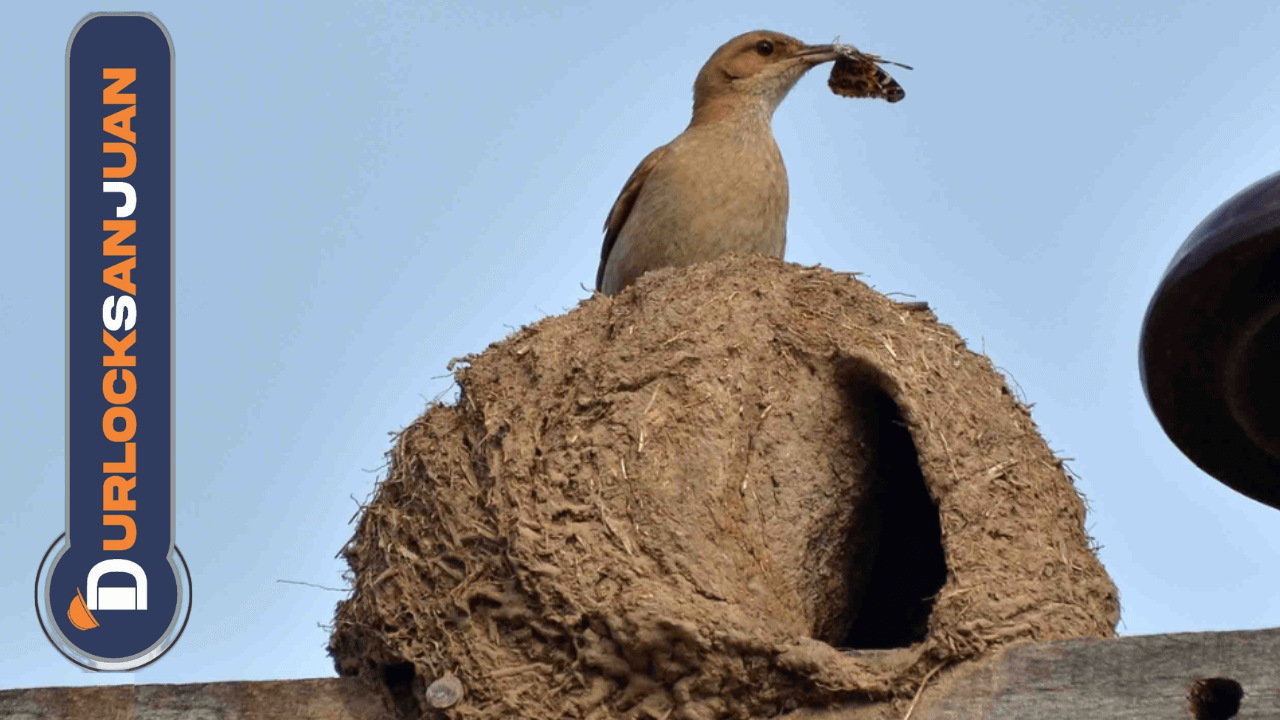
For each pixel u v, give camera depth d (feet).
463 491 38.40
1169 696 32.07
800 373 40.19
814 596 39.34
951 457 37.65
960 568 35.73
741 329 40.16
